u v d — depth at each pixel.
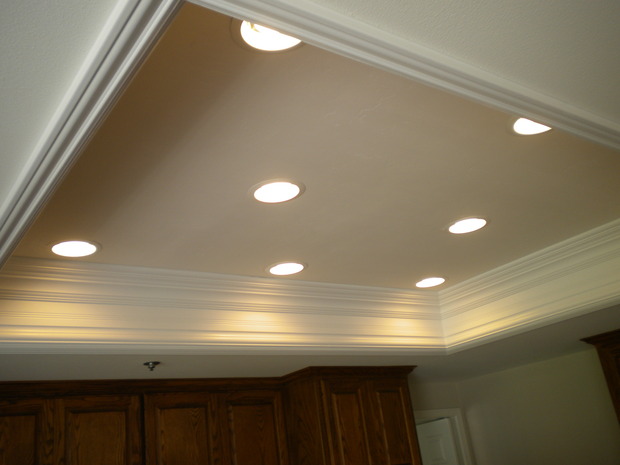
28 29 1.17
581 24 1.44
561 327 3.78
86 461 3.34
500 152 2.40
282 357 3.57
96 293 2.91
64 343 2.72
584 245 3.43
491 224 3.09
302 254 3.15
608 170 2.67
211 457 3.78
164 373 3.55
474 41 1.45
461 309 4.08
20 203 1.70
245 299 3.39
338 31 1.31
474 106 2.05
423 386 5.52
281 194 2.52
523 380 5.28
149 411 3.65
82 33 1.19
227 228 2.72
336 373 4.15
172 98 1.82
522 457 5.21
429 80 1.52
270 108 1.93
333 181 2.44
